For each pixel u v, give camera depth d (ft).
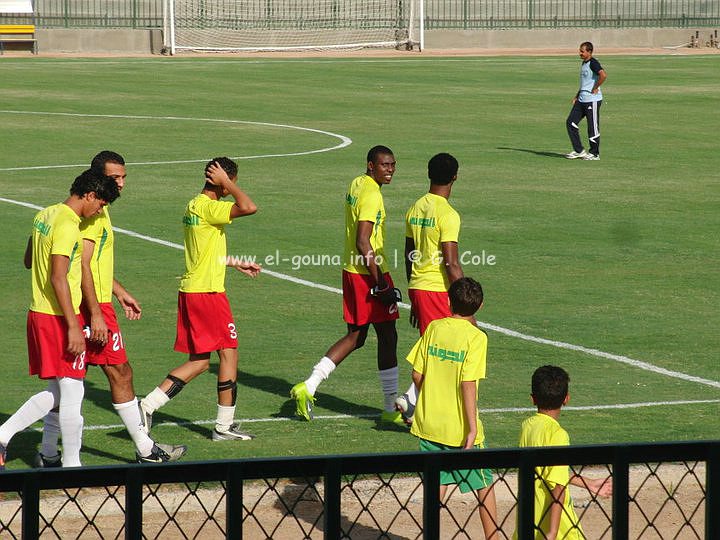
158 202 219.82
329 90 431.84
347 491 85.30
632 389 115.14
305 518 81.82
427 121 350.23
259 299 153.99
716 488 45.50
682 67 550.36
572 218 210.79
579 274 169.99
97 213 88.38
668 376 120.16
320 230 197.88
